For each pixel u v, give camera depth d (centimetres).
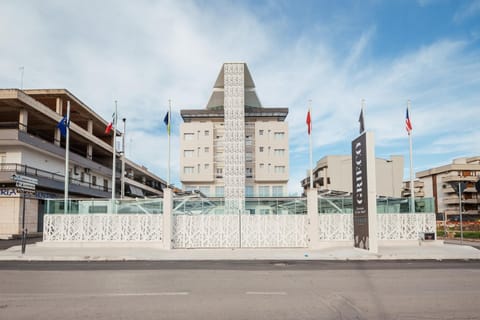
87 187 4297
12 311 668
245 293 827
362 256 1628
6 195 3073
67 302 738
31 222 3262
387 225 2180
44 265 1405
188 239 2139
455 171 7656
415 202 2212
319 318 617
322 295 802
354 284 945
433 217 2198
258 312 655
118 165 5719
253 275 1112
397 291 845
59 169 3966
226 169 5775
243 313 649
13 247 2064
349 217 2169
